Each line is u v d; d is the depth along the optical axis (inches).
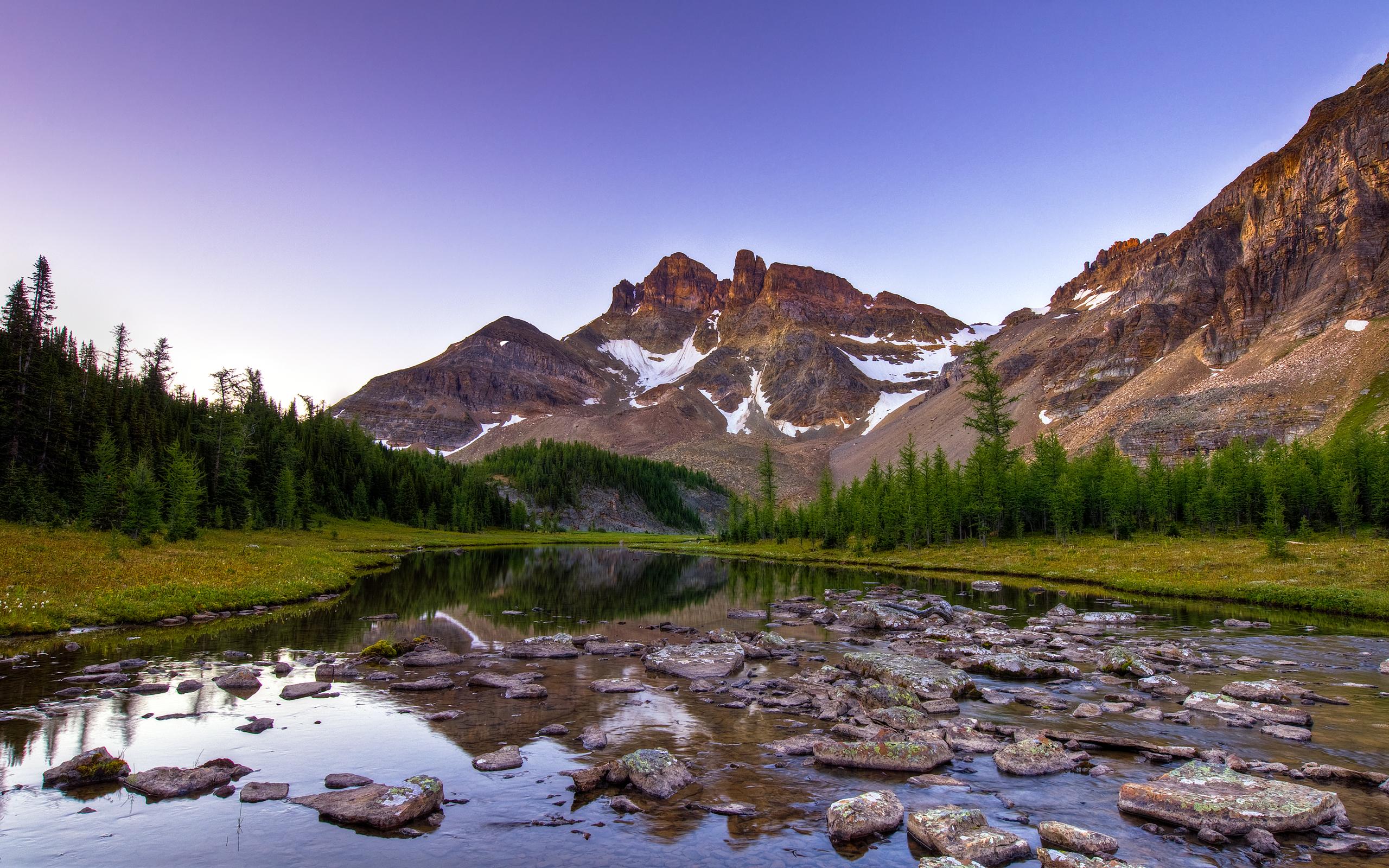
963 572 2982.3
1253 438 7116.1
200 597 1502.2
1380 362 7106.3
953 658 1104.2
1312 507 3535.9
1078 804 521.7
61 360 3531.0
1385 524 3262.8
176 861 414.0
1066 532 3595.0
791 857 430.6
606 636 1330.0
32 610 1231.5
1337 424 6584.6
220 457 3585.1
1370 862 422.9
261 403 5536.4
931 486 3895.2
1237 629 1400.1
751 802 522.0
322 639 1221.7
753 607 1854.1
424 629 1363.2
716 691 887.7
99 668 926.4
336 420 6309.1
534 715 763.4
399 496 5787.4
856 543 4146.2
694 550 5477.4
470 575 2711.6
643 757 579.2
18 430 2596.0
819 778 574.9
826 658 1131.3
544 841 452.1
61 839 441.7
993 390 4466.0
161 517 2464.3
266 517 3907.5
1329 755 631.8
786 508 5541.3
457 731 697.6
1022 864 424.2
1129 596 2055.9
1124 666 995.9
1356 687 909.2
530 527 7564.0
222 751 624.1
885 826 469.1
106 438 2906.0
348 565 2600.9
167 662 995.9
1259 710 768.9
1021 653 1124.5
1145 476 4131.4
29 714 716.7
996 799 530.6
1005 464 4106.8
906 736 658.2
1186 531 3720.5
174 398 4466.0
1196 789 510.6
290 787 541.0
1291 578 2004.2
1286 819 464.8
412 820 478.9
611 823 481.4
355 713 759.7
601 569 3304.6
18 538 1743.4
